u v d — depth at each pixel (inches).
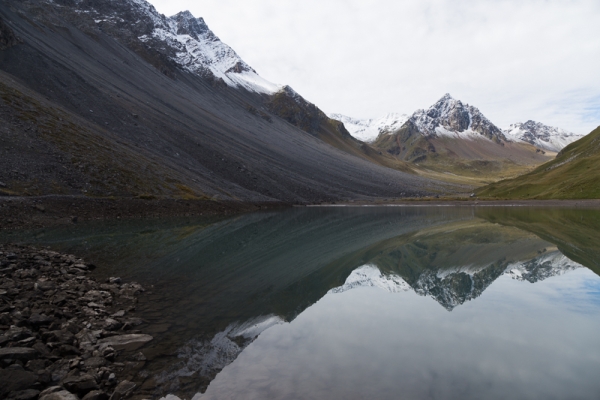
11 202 1523.1
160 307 605.0
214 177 3383.4
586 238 1434.5
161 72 7199.8
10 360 362.0
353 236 1600.6
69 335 447.2
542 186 4820.4
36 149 1966.0
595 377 355.3
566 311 572.7
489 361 395.5
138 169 2486.5
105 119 3117.6
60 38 4859.7
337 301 650.2
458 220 2390.5
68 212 1718.8
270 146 5895.7
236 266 950.4
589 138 5556.1
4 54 3031.5
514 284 756.0
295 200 3991.1
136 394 341.7
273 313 578.6
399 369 376.5
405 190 6008.9
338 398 316.2
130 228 1649.9
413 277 852.6
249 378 362.9
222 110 7322.8
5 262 758.5
